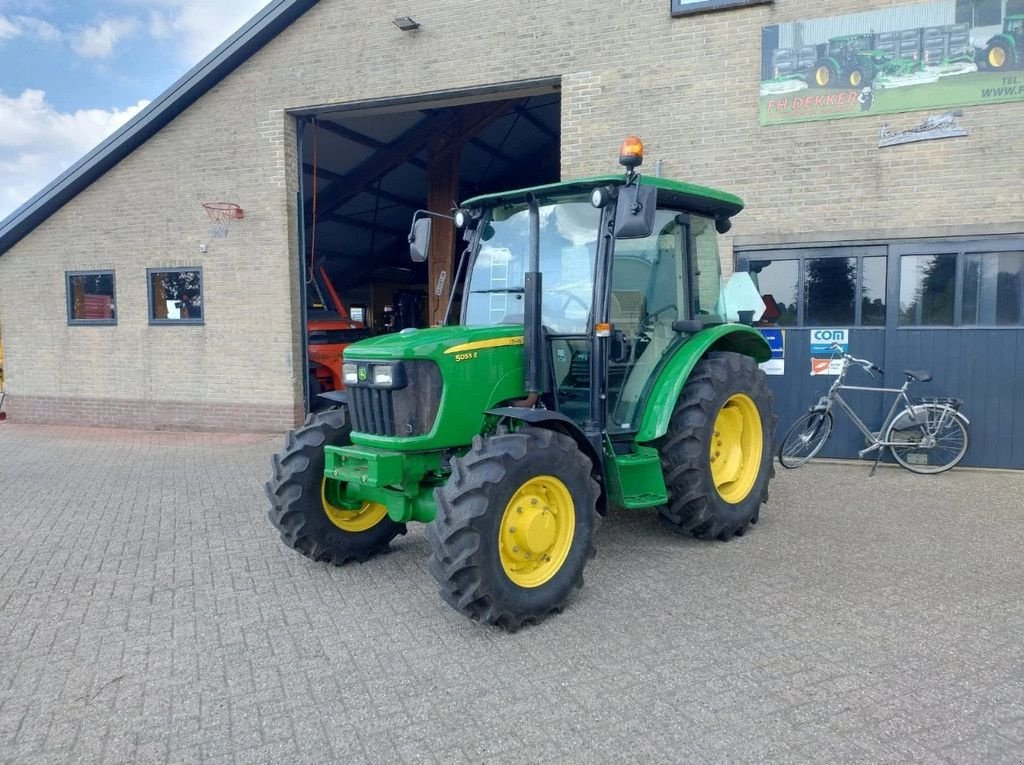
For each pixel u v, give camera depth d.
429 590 4.48
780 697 3.14
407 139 13.32
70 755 2.85
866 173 7.44
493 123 14.15
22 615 4.21
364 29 9.49
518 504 3.93
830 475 7.23
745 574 4.61
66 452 9.38
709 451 4.98
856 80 7.39
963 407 7.32
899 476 7.17
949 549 5.04
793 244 7.74
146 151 10.73
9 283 11.73
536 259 4.73
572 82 8.54
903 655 3.51
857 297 7.61
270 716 3.10
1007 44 6.90
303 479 4.68
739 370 5.28
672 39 8.09
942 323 7.34
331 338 11.46
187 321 10.77
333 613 4.15
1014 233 7.00
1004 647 3.58
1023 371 7.10
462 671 3.44
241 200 10.31
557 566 4.05
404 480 4.19
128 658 3.65
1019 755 2.72
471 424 4.25
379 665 3.52
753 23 7.74
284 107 9.98
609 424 4.79
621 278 4.85
